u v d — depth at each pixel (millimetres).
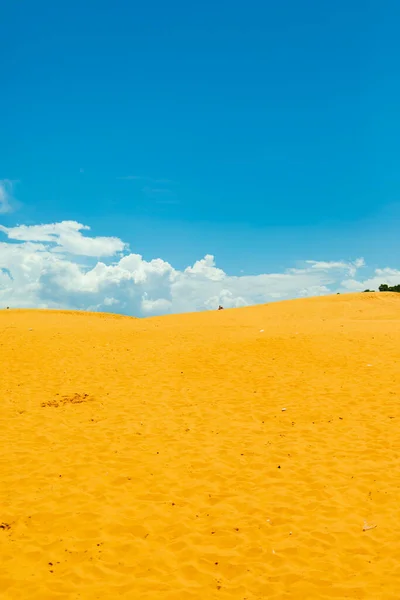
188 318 29312
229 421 9758
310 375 13195
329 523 5801
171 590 4570
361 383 12227
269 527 5730
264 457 7879
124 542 5387
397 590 4523
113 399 11445
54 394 11953
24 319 26688
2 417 10070
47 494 6559
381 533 5547
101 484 6883
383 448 8148
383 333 18938
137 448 8312
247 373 13609
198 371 13984
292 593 4539
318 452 8055
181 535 5559
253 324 23812
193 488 6785
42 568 4887
